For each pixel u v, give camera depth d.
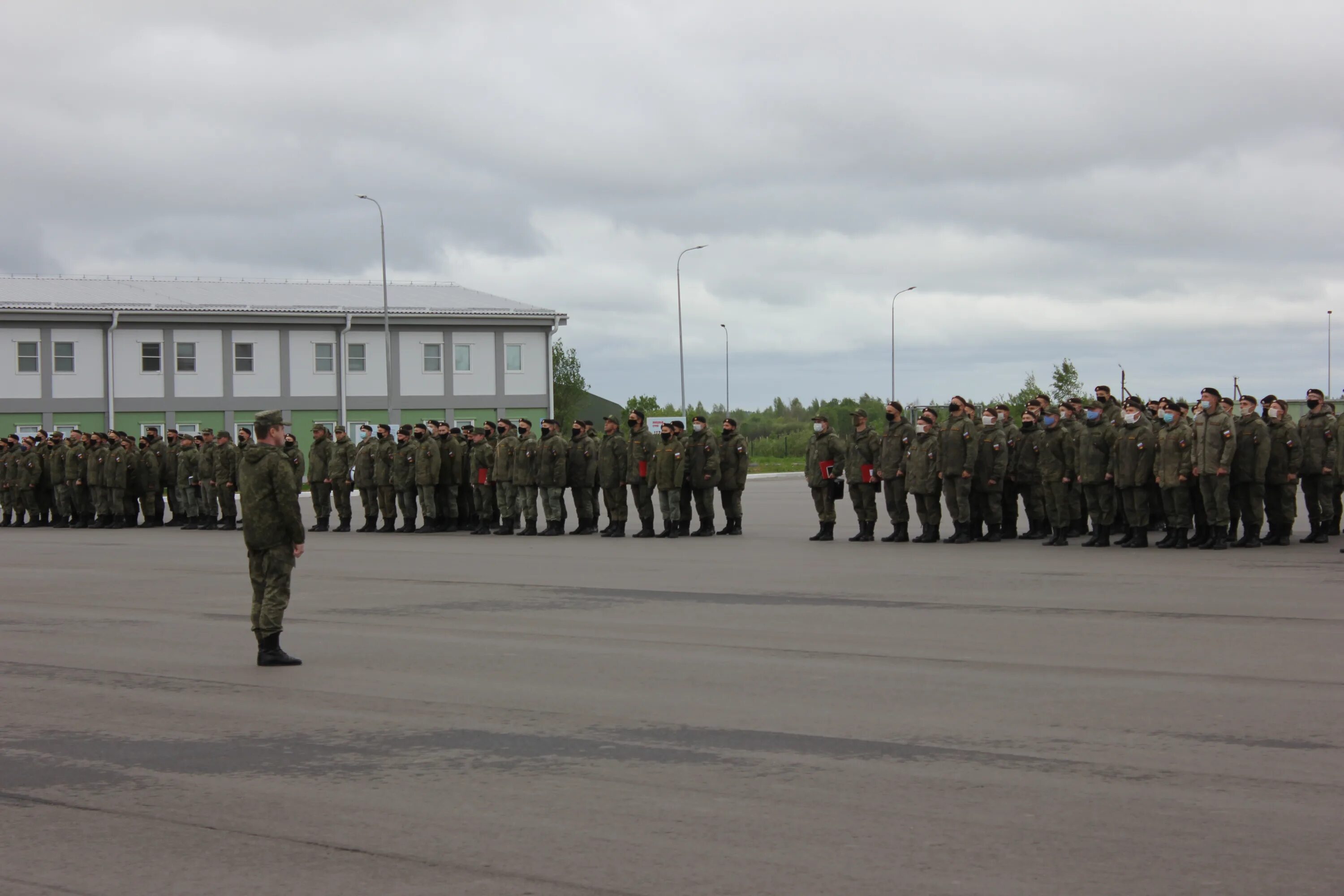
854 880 4.96
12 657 10.72
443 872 5.15
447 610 13.22
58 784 6.59
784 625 11.69
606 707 8.27
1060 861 5.15
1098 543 19.64
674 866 5.17
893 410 21.27
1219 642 10.41
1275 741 7.10
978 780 6.37
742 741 7.27
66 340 55.34
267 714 8.27
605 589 14.85
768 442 87.50
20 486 32.47
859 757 6.86
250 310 58.31
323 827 5.79
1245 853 5.22
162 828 5.81
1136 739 7.17
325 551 21.20
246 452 10.20
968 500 20.45
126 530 29.83
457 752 7.12
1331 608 12.26
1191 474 18.69
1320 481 19.31
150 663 10.36
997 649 10.23
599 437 25.14
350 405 61.00
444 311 62.38
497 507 25.80
